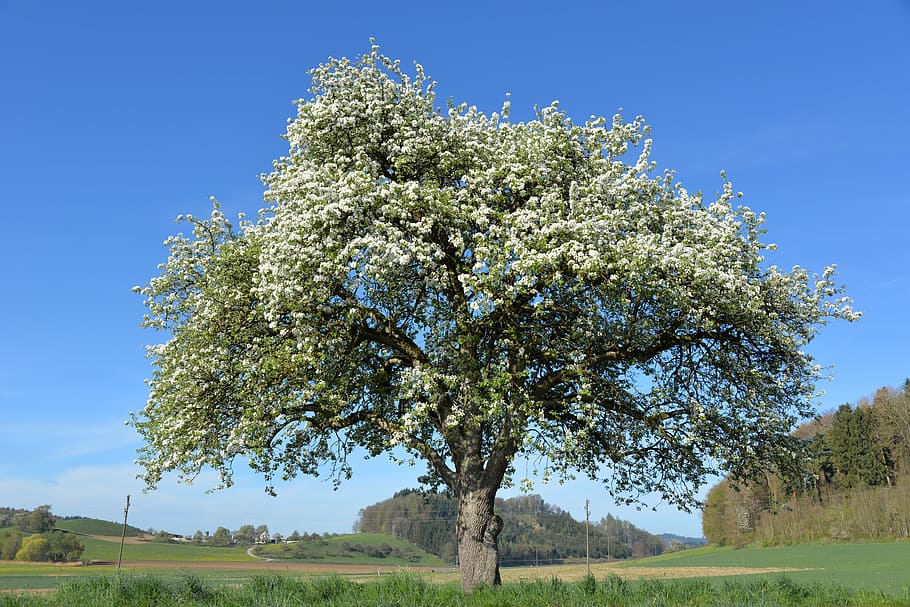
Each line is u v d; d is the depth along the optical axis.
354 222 16.83
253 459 17.28
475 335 17.31
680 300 16.41
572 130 19.28
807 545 89.75
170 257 20.02
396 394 18.53
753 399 18.02
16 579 43.78
